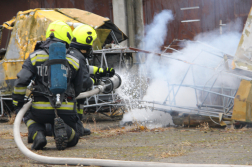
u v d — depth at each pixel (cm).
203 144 732
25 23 1330
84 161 552
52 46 672
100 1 2064
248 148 654
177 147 703
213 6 1797
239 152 614
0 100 1391
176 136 877
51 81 662
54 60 668
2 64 1355
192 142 769
